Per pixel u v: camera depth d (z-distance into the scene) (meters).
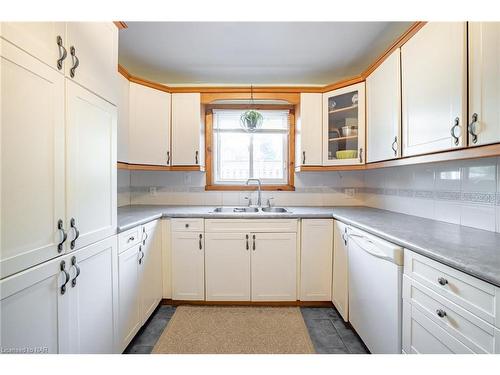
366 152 2.15
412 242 1.09
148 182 2.78
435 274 0.95
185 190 2.78
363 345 1.64
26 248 0.82
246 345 1.64
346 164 2.28
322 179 2.79
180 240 2.12
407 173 2.01
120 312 1.45
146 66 2.43
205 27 1.84
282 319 1.95
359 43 2.05
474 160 1.41
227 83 2.80
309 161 2.45
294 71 2.53
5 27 0.75
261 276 2.12
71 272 1.03
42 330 0.89
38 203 0.87
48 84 0.91
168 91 2.45
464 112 1.11
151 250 1.93
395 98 1.66
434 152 1.31
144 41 2.02
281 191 2.78
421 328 1.02
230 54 2.22
